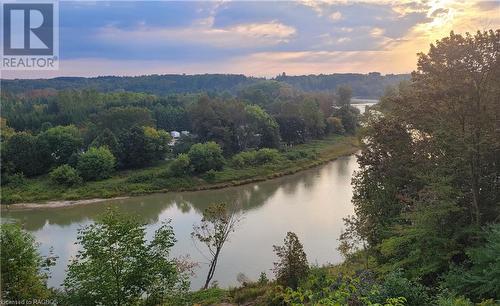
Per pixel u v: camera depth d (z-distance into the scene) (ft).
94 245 57.62
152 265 59.82
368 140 94.32
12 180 213.87
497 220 68.18
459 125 71.67
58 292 70.90
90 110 357.20
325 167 268.21
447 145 72.49
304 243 126.62
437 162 75.87
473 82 70.33
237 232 138.82
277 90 648.38
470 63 70.03
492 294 53.42
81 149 259.60
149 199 200.54
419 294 52.60
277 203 178.60
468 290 56.85
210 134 281.74
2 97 412.57
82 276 56.49
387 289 51.39
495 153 71.15
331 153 308.81
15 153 225.35
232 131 289.94
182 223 153.38
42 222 163.43
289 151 296.71
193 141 286.05
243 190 214.07
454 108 71.77
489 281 53.11
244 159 257.34
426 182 76.54
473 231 66.28
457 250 67.87
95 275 56.49
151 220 158.81
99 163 225.56
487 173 72.84
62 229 152.56
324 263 108.27
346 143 345.72
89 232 59.82
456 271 61.72
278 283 80.69
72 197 201.57
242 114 296.51
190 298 77.05
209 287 97.35
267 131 298.56
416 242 73.20
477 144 68.13
